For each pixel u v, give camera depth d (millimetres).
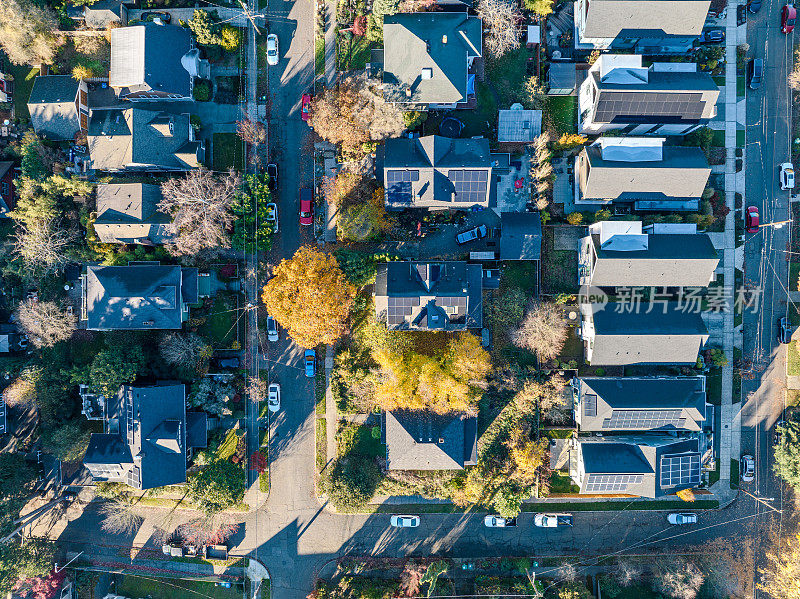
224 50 50656
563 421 51906
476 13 48656
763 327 52500
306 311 43438
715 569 52438
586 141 50906
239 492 48688
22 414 53688
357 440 52312
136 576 54500
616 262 47156
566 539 53250
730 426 52844
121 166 48562
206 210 46000
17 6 45938
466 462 49000
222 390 50531
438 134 50656
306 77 51281
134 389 47219
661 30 47156
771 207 52094
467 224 51406
